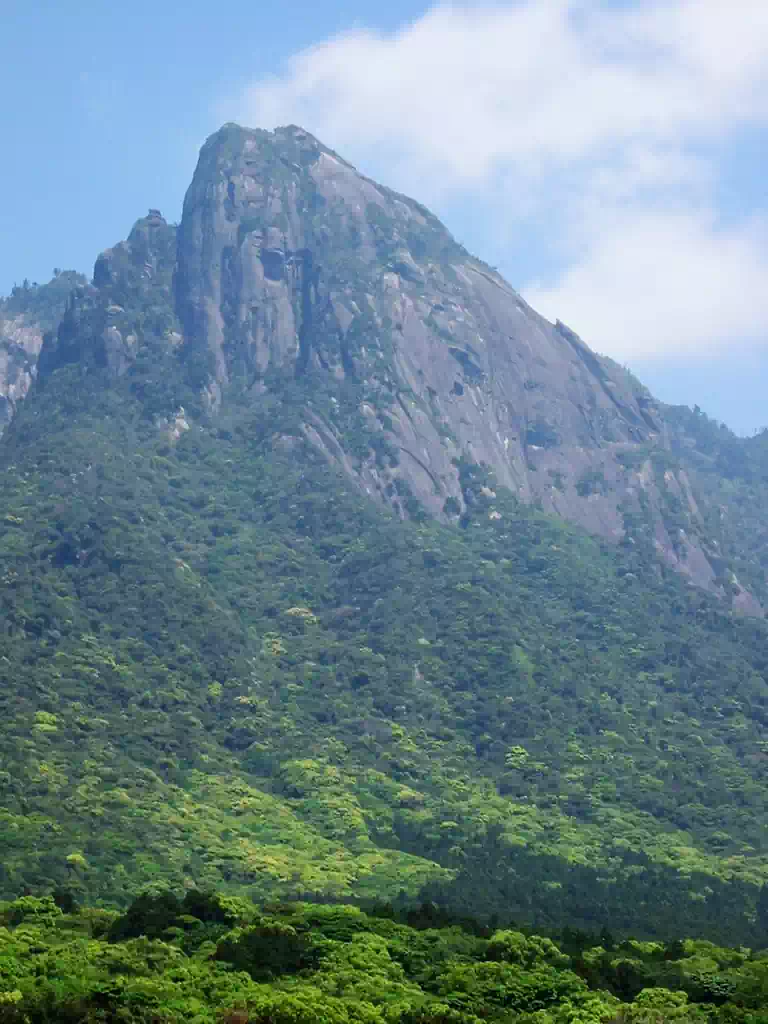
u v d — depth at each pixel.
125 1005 127.50
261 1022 126.00
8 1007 125.31
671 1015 134.00
